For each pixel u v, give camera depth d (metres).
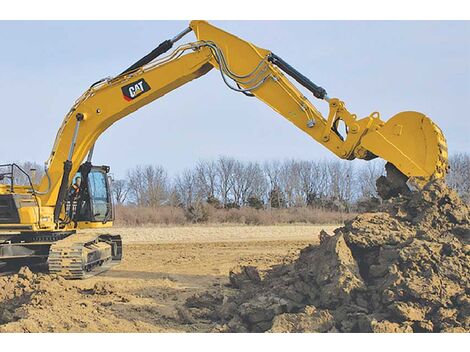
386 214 9.99
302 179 58.75
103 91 13.99
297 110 12.01
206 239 28.38
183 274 15.27
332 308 8.72
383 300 8.33
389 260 9.05
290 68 12.13
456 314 8.12
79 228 15.43
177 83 13.50
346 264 9.04
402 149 10.74
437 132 10.49
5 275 14.62
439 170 10.46
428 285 8.23
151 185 56.81
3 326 8.80
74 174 14.30
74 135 14.09
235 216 42.72
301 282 9.30
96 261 15.21
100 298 11.59
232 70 12.59
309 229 34.78
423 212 9.80
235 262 17.64
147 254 20.17
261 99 12.34
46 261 15.23
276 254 19.92
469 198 44.50
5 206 13.86
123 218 40.31
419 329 8.11
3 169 14.13
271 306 8.91
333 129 11.68
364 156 11.30
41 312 9.81
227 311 9.83
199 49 13.06
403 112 10.81
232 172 59.31
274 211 45.56
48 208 14.24
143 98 13.71
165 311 10.64
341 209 52.53
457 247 8.78
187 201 56.78
